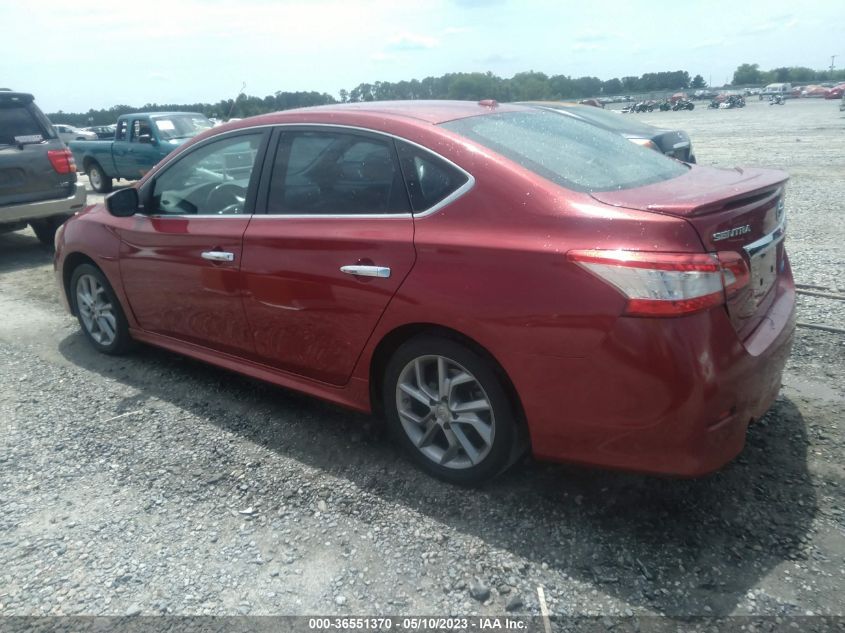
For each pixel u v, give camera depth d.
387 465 3.43
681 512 2.93
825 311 5.14
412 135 3.17
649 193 2.82
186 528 3.00
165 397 4.33
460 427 3.12
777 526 2.81
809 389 3.94
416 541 2.84
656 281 2.44
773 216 3.03
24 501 3.25
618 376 2.54
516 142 3.21
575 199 2.75
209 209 4.00
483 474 3.06
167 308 4.32
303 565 2.73
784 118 37.53
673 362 2.44
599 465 2.73
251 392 4.36
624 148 3.60
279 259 3.51
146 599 2.59
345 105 3.83
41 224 9.15
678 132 10.23
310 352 3.54
